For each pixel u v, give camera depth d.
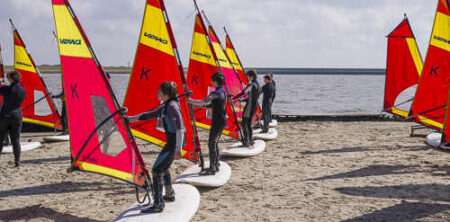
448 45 8.20
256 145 8.95
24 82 10.59
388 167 7.00
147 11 6.18
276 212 4.70
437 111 8.51
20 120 7.25
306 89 63.69
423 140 10.13
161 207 4.28
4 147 9.11
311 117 15.49
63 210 4.91
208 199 5.32
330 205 4.90
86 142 4.54
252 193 5.56
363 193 5.41
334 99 41.41
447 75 8.29
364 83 98.25
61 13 4.47
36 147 9.57
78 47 4.54
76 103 4.55
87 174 6.88
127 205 5.11
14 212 4.84
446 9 8.13
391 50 10.90
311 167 7.18
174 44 6.11
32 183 6.27
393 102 11.06
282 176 6.55
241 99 9.20
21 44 10.44
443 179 6.07
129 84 6.38
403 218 4.35
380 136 11.05
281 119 15.40
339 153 8.50
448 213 4.47
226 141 10.53
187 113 6.11
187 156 6.24
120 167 4.64
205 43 8.21
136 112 6.45
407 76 10.80
